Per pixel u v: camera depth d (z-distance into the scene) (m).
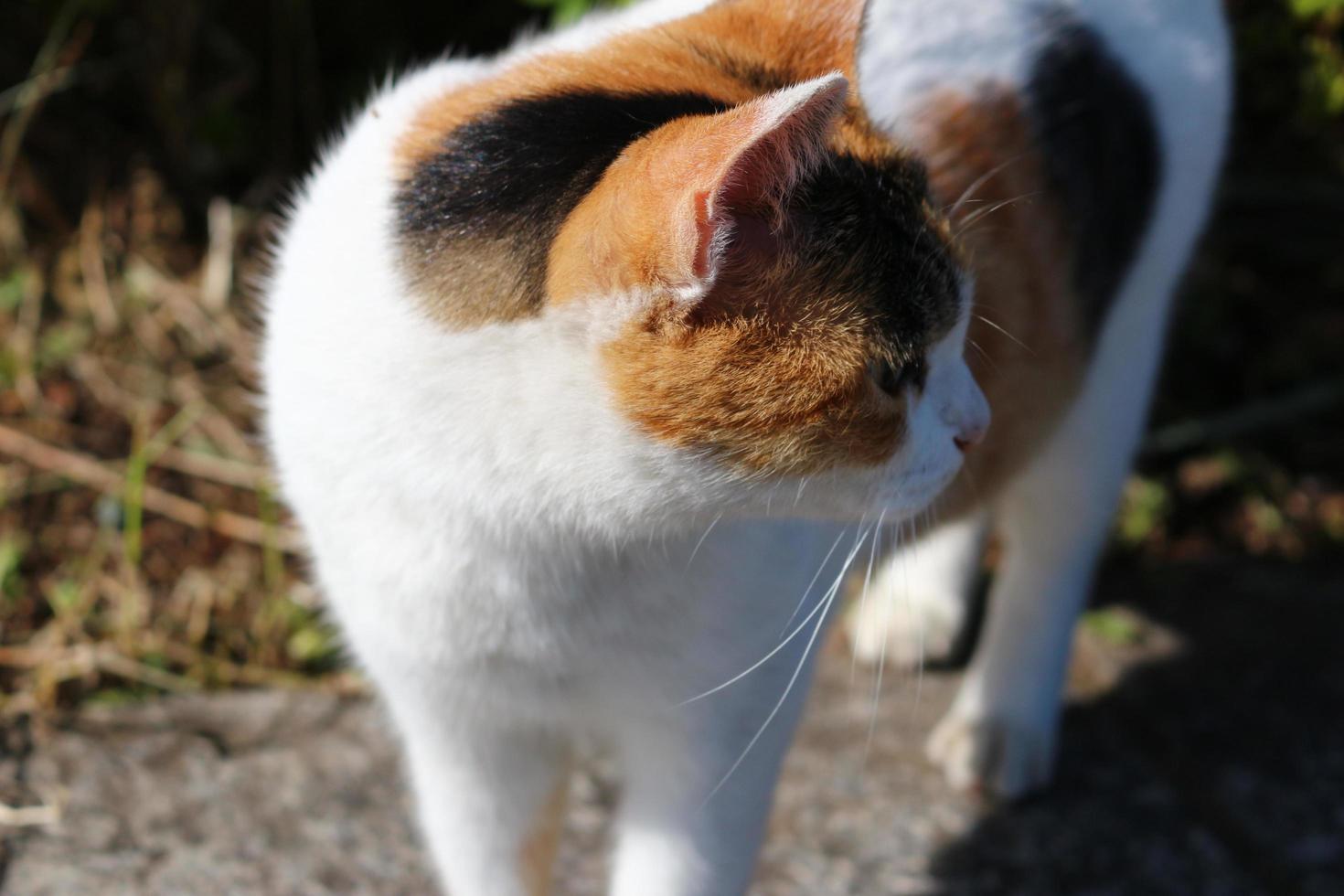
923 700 0.75
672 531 0.52
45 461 0.77
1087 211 0.64
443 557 0.52
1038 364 0.64
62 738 0.69
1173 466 0.89
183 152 0.87
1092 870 0.67
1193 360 0.94
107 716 0.70
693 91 0.51
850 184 0.50
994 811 0.69
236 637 0.74
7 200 0.84
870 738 0.69
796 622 0.55
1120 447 0.70
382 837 0.66
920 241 0.52
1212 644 0.79
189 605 0.74
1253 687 0.76
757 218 0.48
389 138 0.53
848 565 0.54
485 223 0.50
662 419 0.49
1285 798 0.70
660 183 0.46
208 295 0.84
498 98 0.52
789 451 0.50
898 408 0.51
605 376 0.49
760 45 0.53
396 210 0.51
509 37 0.92
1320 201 0.98
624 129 0.50
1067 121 0.63
